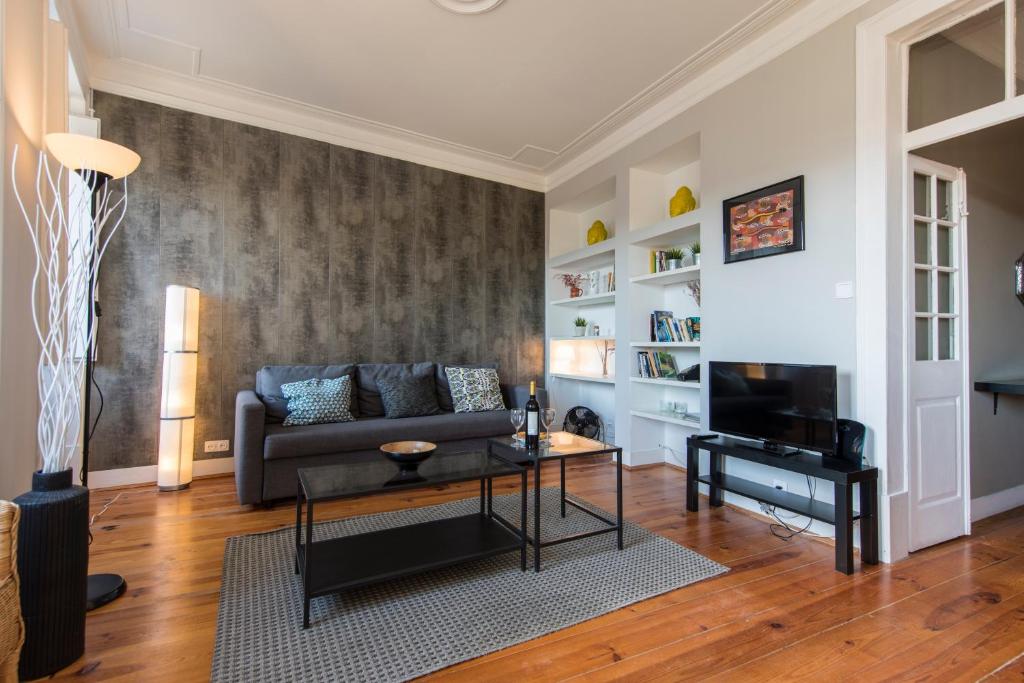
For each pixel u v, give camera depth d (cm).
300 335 386
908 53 235
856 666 146
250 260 368
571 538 217
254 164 370
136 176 331
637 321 398
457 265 462
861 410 230
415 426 340
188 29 284
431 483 194
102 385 321
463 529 229
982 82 210
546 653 152
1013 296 293
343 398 346
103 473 321
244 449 278
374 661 146
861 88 233
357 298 411
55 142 175
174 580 196
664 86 341
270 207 376
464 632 162
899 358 227
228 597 182
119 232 326
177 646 153
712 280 315
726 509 293
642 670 144
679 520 273
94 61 315
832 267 245
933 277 245
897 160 229
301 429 308
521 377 499
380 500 305
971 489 268
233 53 307
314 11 267
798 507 234
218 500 299
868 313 228
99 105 321
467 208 468
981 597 186
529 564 214
